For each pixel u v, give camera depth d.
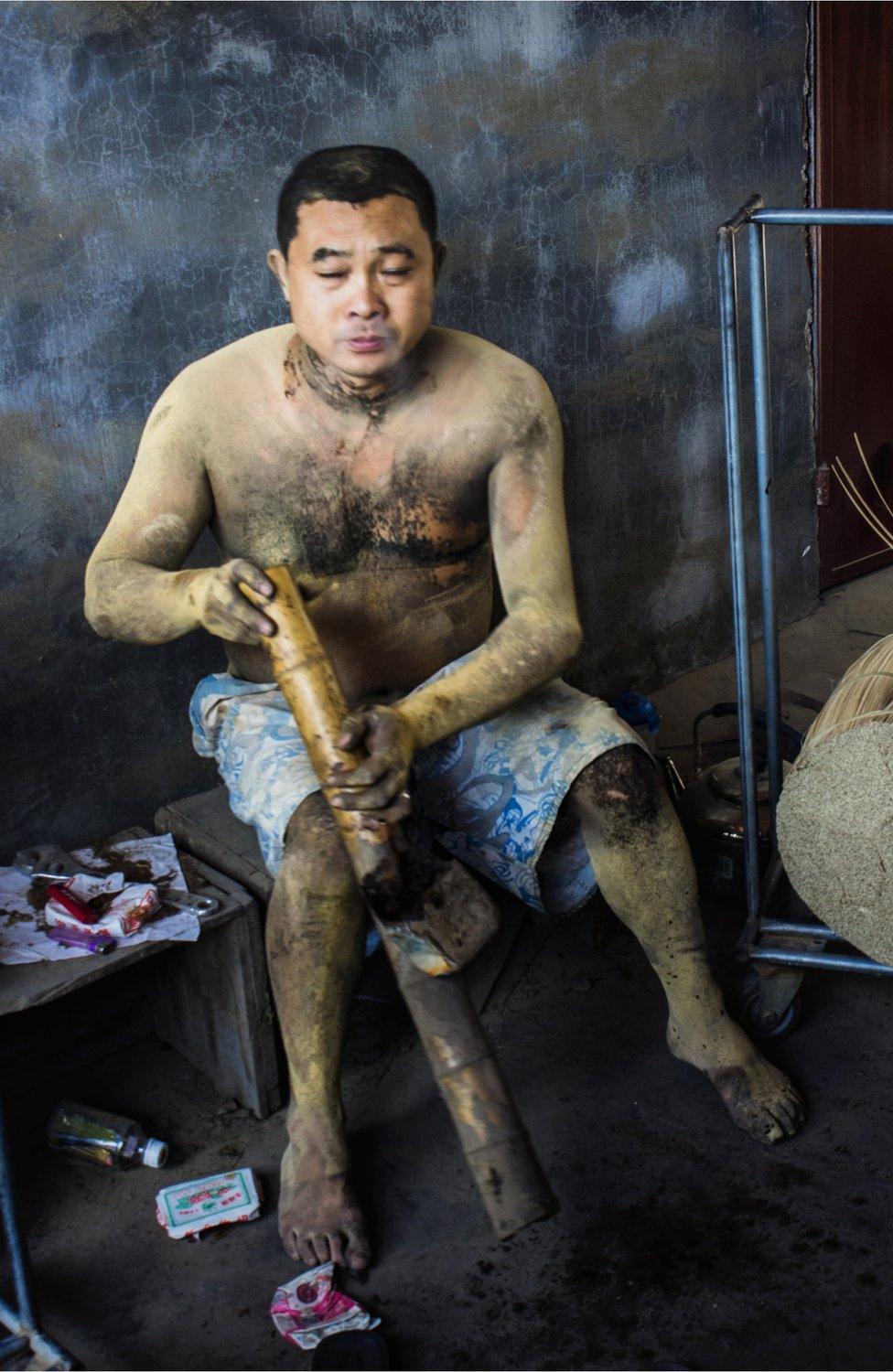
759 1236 2.07
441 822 2.31
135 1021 2.65
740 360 3.97
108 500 2.64
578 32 3.27
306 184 1.90
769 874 2.57
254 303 2.77
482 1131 1.68
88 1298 2.02
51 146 2.42
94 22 2.43
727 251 2.21
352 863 1.76
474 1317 1.96
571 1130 2.32
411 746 1.82
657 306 3.66
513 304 3.29
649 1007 2.64
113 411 2.60
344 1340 1.90
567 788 2.15
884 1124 2.29
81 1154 2.29
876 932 2.12
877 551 4.77
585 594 3.70
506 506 2.16
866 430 4.55
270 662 2.29
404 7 2.90
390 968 2.68
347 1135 2.33
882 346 4.51
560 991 2.71
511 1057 2.51
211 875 2.34
